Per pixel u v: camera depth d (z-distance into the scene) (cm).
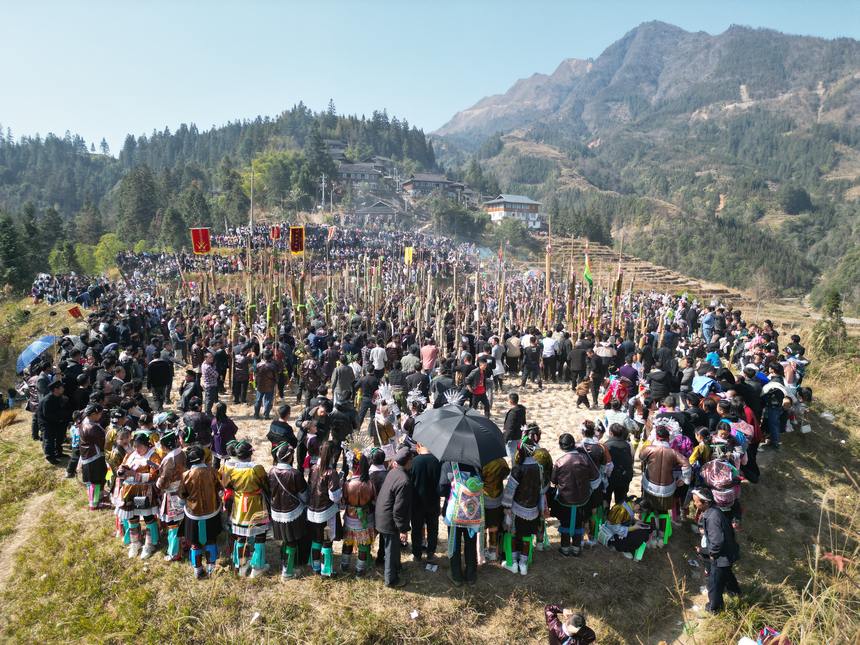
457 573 816
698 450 973
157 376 1459
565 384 1900
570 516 888
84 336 1875
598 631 797
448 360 1538
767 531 1094
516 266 7106
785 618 854
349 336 1794
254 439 1309
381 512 783
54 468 1165
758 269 14525
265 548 889
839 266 11525
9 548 941
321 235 5159
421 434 817
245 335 1794
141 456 860
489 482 837
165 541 895
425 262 4772
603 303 3194
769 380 1384
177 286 4012
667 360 1566
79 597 802
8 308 3681
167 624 741
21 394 1664
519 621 781
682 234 17312
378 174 16125
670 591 894
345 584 806
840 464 1383
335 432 1014
